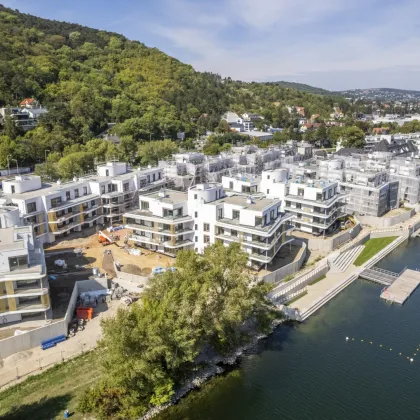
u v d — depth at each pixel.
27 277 64.56
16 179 104.19
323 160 160.00
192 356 56.81
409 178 145.88
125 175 126.12
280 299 82.56
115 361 51.41
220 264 66.38
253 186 115.12
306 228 111.75
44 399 54.34
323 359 66.81
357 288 92.50
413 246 118.94
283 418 54.97
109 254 96.50
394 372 63.78
